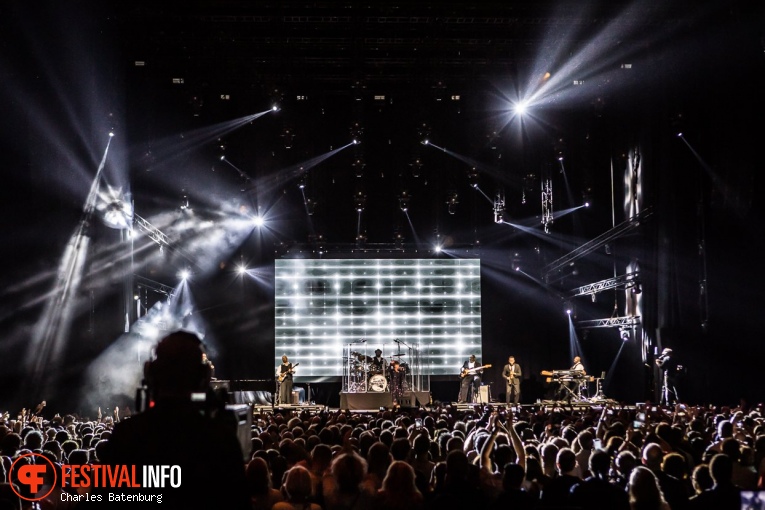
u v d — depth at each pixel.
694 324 21.97
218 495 2.68
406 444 7.43
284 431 11.41
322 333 29.41
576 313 29.88
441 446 9.34
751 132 19.67
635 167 25.00
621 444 8.33
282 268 29.48
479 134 28.05
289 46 24.98
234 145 28.48
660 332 22.67
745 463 8.04
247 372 29.44
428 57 25.66
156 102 27.20
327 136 30.25
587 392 25.08
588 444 8.81
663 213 23.09
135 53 24.33
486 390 24.48
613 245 26.73
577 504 5.43
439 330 29.80
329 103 29.89
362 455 8.60
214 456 2.69
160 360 2.81
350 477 6.04
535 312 30.45
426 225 30.53
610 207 27.78
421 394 24.47
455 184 29.19
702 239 21.45
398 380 24.72
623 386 26.53
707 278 21.30
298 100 27.69
